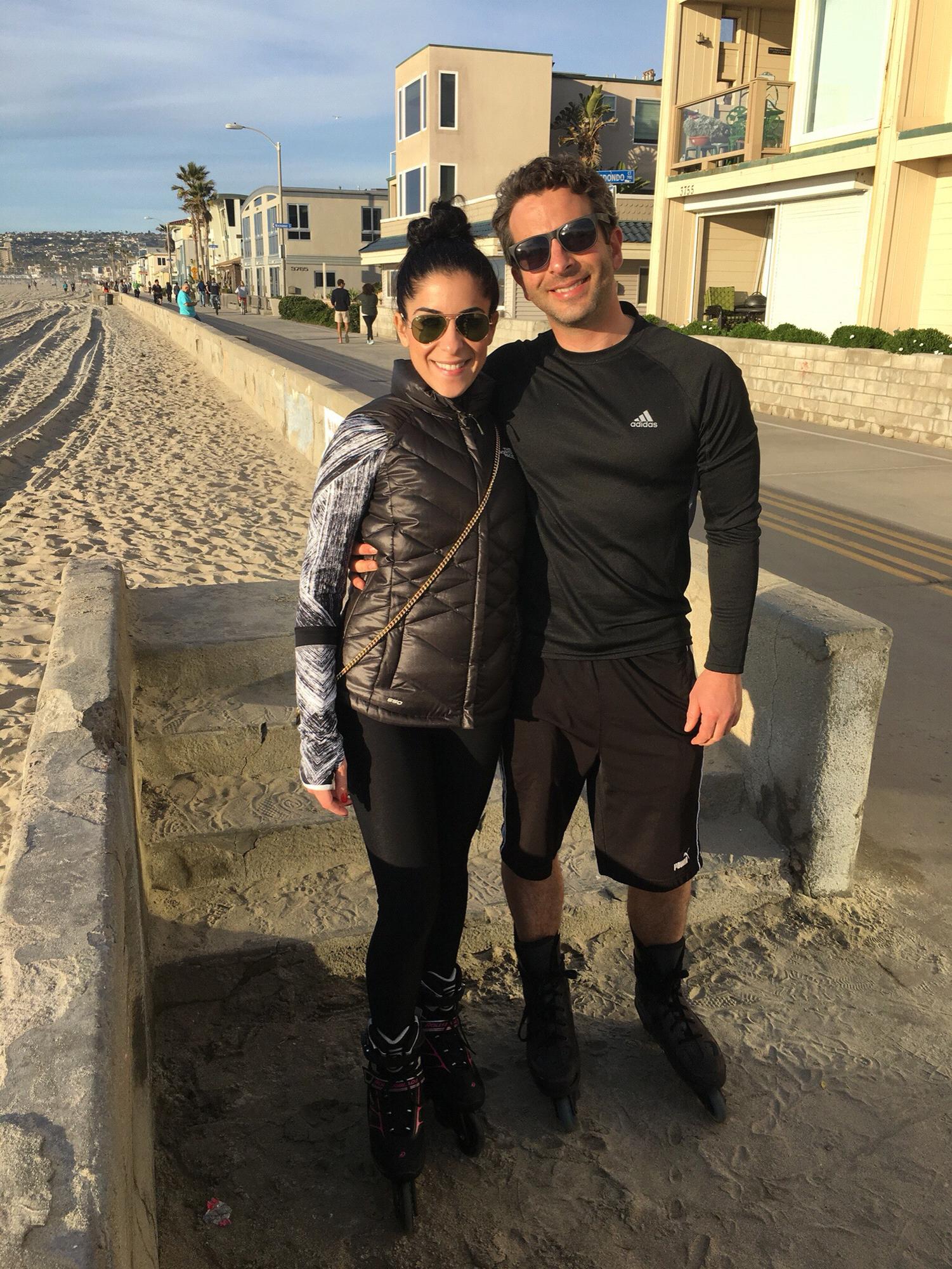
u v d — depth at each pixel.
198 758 3.06
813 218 15.55
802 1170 2.09
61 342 30.84
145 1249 1.45
